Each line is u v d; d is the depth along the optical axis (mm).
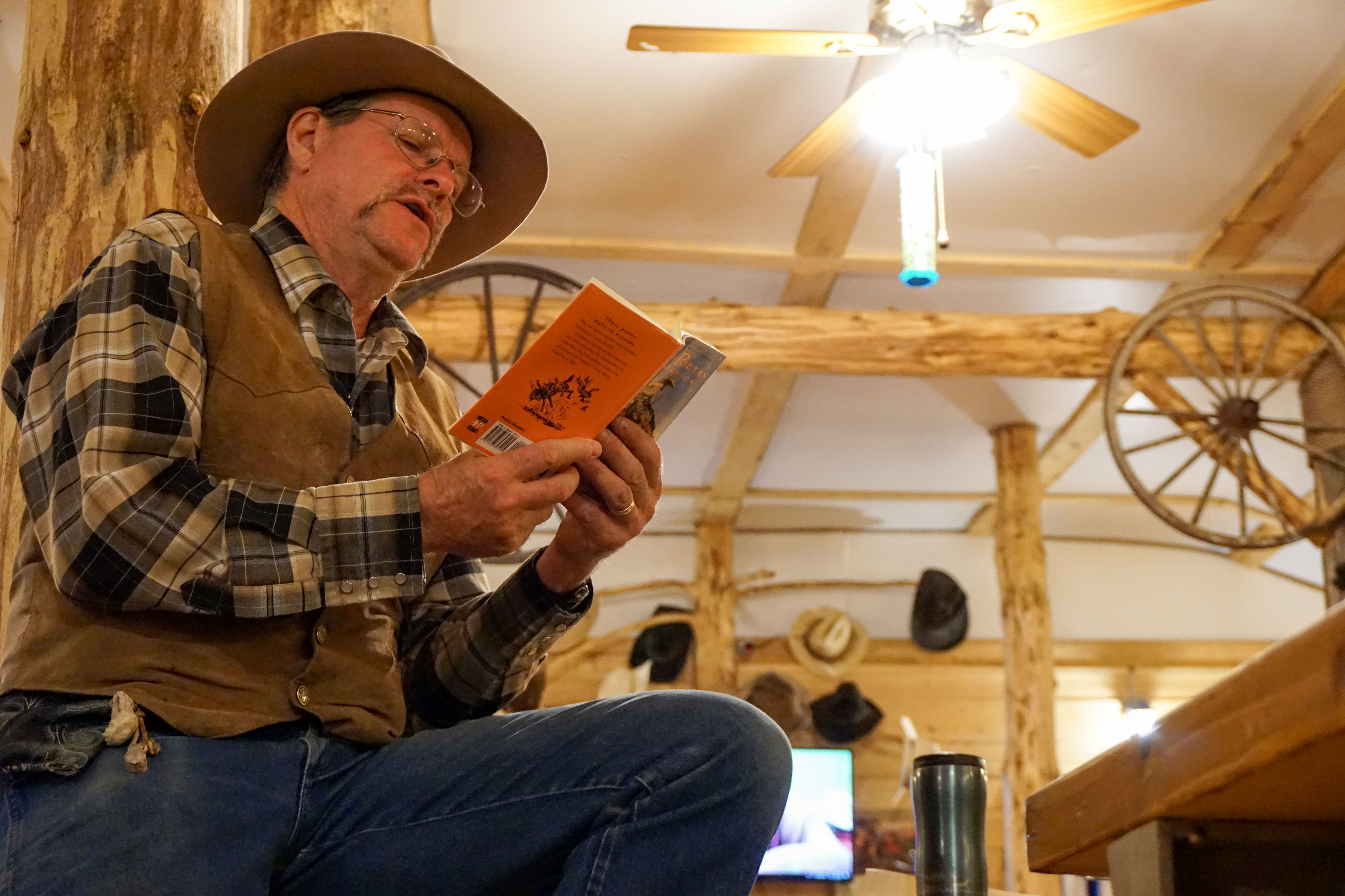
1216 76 4578
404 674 1607
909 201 3904
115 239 1459
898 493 8820
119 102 2002
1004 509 7574
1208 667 9367
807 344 6078
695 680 8836
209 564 1181
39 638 1203
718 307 6105
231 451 1303
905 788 7766
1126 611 9484
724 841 1270
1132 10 3520
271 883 1291
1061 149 5023
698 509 9062
